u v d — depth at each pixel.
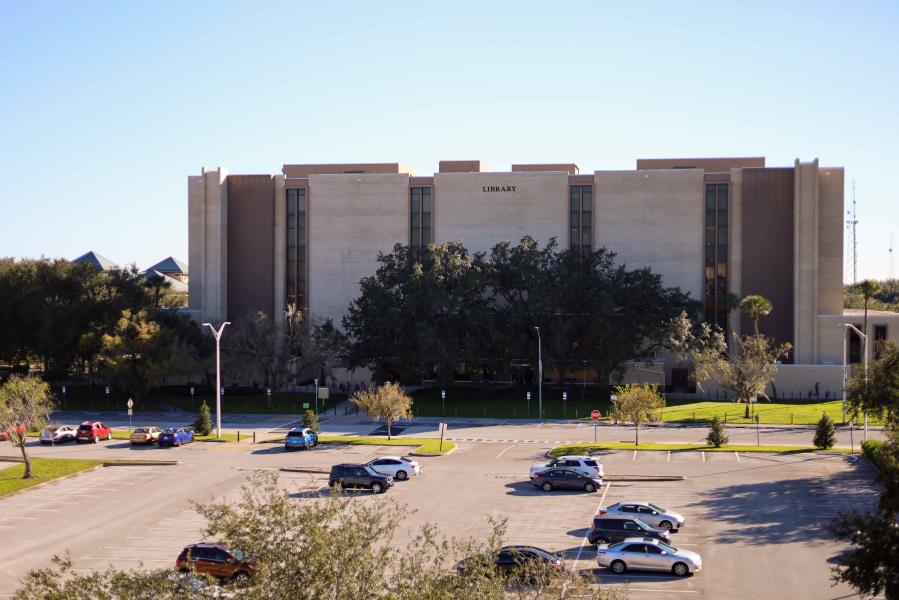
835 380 101.19
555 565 31.09
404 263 104.25
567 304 100.44
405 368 101.62
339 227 118.69
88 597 20.64
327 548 21.02
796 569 36.22
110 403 99.25
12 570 36.88
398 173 119.75
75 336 98.56
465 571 23.02
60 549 40.03
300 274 119.69
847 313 112.00
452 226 116.31
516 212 115.06
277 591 20.28
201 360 99.31
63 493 52.50
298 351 104.62
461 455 65.44
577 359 99.94
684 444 68.88
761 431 76.62
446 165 122.00
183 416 91.69
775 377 102.38
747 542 40.38
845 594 33.03
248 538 21.56
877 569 27.08
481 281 101.00
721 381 92.62
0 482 54.59
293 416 91.75
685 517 45.25
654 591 33.47
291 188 119.88
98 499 50.69
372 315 99.88
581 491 51.91
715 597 32.81
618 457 63.22
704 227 111.44
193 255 120.25
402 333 97.38
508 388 106.12
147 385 94.56
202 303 118.56
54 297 103.50
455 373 114.69
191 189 120.06
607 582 34.62
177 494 51.91
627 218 112.75
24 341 103.81
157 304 118.44
